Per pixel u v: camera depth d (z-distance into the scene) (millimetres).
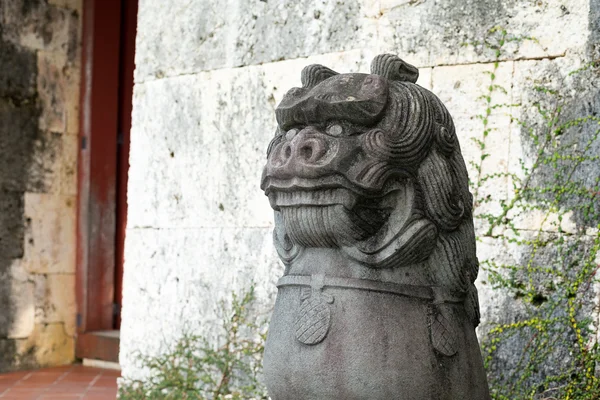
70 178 6930
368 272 2527
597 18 3746
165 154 5082
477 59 4016
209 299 4809
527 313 3820
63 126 6891
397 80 2779
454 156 2689
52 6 6824
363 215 2529
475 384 2617
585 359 3658
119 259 7059
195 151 4949
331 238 2559
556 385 3721
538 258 3820
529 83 3893
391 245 2520
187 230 4945
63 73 6898
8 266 6496
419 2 4184
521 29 3918
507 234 3900
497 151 3949
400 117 2557
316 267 2582
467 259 2688
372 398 2445
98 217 6930
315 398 2500
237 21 4824
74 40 6973
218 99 4871
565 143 3797
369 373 2438
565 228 3773
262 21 4730
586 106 3758
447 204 2600
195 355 4816
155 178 5113
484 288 3934
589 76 3754
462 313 2664
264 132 4680
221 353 4707
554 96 3832
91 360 6809
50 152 6797
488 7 4000
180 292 4938
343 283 2512
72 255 6918
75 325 6891
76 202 6949
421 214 2559
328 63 4461
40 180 6727
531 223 3852
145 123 5188
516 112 3916
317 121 2604
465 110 4031
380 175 2486
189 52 5020
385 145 2500
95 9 6957
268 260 4594
